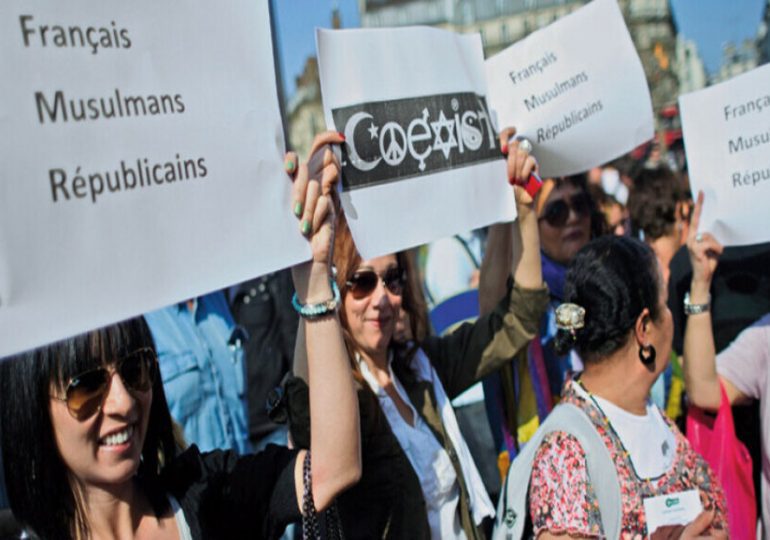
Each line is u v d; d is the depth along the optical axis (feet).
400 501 7.21
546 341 10.59
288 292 12.87
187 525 5.32
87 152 4.35
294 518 5.58
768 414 9.58
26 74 4.13
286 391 6.90
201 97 4.97
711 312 10.77
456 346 8.83
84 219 4.31
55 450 4.84
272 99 5.36
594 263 6.95
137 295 4.51
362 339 7.59
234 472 5.76
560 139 8.35
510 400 9.51
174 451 5.57
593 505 6.35
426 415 7.95
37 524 4.87
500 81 8.39
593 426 6.63
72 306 4.22
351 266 7.50
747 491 9.23
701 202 9.20
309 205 5.51
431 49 7.22
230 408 11.30
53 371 4.73
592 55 8.29
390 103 6.72
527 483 6.69
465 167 7.42
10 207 4.02
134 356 4.97
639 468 6.64
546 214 11.37
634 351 6.81
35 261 4.09
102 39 4.49
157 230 4.65
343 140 6.13
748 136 8.84
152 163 4.67
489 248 9.27
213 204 4.97
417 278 8.76
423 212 6.91
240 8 5.23
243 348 12.36
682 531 6.64
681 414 11.00
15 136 4.06
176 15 4.89
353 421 5.63
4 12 4.07
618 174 14.21
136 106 4.62
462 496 7.73
